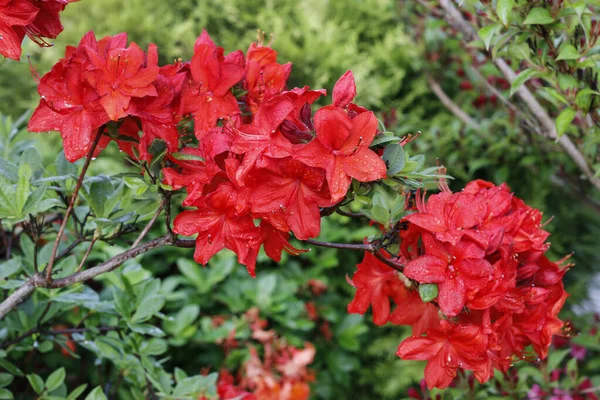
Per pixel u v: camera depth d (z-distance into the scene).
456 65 1.75
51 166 0.87
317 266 1.59
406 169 0.73
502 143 1.53
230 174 0.70
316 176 0.70
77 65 0.71
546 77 0.94
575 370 1.17
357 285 0.79
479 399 1.03
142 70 0.71
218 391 1.10
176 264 1.60
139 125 0.74
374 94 1.90
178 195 0.81
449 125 1.79
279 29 1.92
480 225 0.75
